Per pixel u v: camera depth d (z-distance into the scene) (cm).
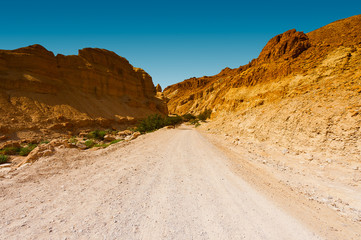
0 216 349
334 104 1348
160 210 399
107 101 6375
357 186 709
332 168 905
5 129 2761
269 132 1719
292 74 2583
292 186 700
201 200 457
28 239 285
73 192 478
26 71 4453
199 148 1316
